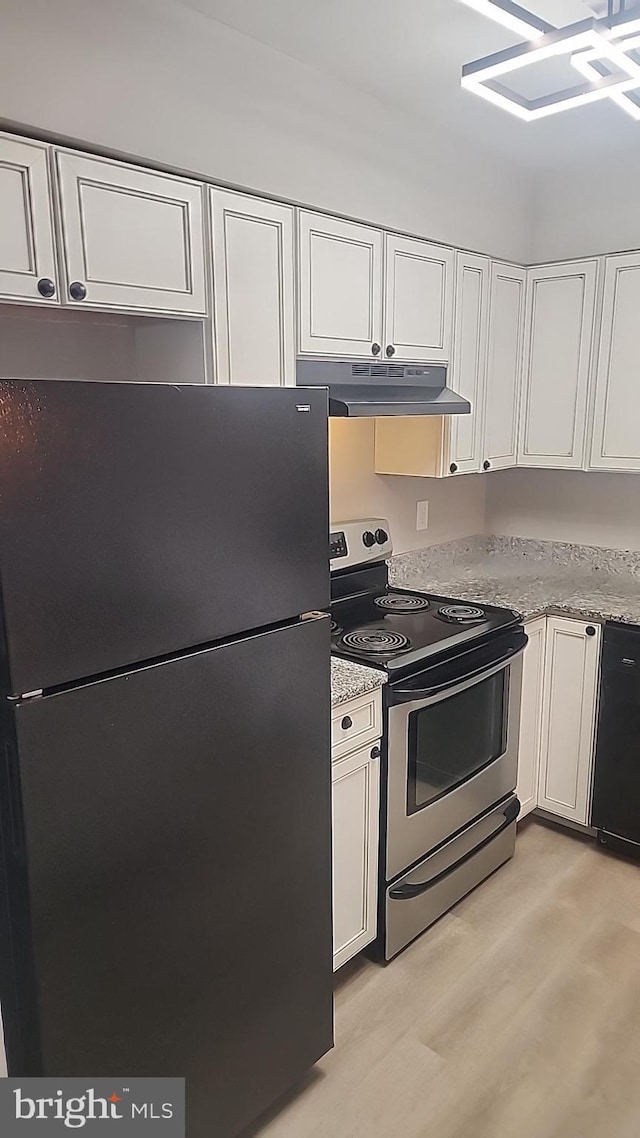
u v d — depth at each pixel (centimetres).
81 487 111
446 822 231
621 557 314
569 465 292
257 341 189
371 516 295
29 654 108
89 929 122
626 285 267
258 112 183
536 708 279
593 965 216
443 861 231
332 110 202
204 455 128
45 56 143
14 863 114
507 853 264
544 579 313
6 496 103
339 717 188
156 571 123
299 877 161
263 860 151
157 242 164
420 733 213
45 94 143
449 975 213
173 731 129
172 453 123
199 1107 148
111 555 116
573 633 268
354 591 273
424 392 250
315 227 201
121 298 158
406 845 216
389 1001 204
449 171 246
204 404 127
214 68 172
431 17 167
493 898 248
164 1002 137
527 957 220
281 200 193
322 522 153
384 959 218
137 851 127
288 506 145
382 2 161
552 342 289
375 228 221
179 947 137
